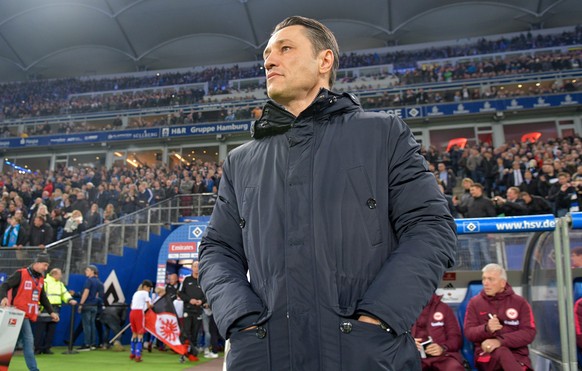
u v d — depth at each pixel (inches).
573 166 483.5
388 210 41.9
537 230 141.3
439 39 1163.9
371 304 33.9
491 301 143.2
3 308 193.3
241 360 36.5
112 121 1024.9
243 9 1125.1
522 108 819.4
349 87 1018.1
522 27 1115.9
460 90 885.2
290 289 37.2
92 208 456.8
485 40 1066.7
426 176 41.9
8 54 1264.8
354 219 38.8
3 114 1081.4
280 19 1152.8
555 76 872.9
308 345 35.3
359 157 41.4
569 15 1077.8
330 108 44.0
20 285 226.2
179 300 346.3
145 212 506.6
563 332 135.1
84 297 339.0
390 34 1147.9
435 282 36.5
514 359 131.5
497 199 315.3
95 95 1188.5
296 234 38.8
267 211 41.8
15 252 342.6
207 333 321.1
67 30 1194.6
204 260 46.5
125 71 1309.1
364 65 1079.6
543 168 417.4
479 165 553.6
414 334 147.9
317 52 48.8
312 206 39.4
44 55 1267.2
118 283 424.5
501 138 839.1
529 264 159.9
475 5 1083.3
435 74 959.6
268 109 46.8
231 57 1251.2
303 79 47.2
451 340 144.4
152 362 284.2
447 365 139.8
